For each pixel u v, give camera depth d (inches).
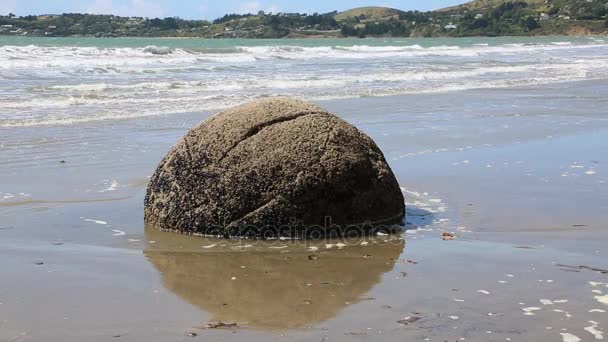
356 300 191.2
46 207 294.8
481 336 166.1
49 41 2374.5
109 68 936.9
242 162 247.9
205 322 175.9
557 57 1545.3
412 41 3474.4
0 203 299.1
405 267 219.9
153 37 3774.6
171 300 191.9
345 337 165.9
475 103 677.9
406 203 300.4
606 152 417.4
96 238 251.8
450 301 189.2
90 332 169.3
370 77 924.6
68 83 756.0
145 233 257.6
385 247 241.1
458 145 440.5
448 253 233.9
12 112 562.6
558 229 261.9
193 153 256.8
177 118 556.4
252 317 179.0
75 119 538.0
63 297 193.2
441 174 356.8
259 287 202.2
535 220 274.1
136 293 197.2
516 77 987.9
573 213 283.7
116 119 545.3
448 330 169.6
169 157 266.2
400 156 403.9
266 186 245.9
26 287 200.5
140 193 321.4
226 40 3481.8
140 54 1217.4
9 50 1114.7
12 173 356.2
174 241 247.9
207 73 927.0
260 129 251.0
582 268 217.3
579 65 1239.5
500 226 266.5
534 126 525.0
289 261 226.4
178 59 1160.2
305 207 247.1
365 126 518.0
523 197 310.3
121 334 168.1
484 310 182.5
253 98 681.6
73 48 1202.6
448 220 275.0
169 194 260.7
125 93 698.8
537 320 175.6
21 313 181.0
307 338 165.3
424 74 990.4
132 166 378.6
